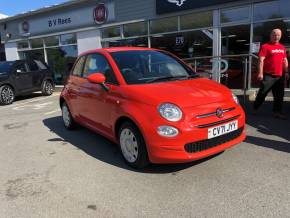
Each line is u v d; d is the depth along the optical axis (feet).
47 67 46.03
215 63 28.73
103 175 14.19
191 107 13.08
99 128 17.46
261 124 20.75
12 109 34.50
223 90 14.92
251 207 10.87
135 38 45.93
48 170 15.24
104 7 48.73
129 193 12.38
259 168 13.93
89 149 17.99
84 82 18.90
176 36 41.06
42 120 27.02
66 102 21.76
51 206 11.76
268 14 32.68
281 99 21.74
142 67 16.61
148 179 13.47
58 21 57.00
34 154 17.79
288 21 31.45
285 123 20.74
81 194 12.55
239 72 27.76
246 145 16.87
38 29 61.77
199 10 37.70
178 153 12.66
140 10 44.09
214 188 12.35
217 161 14.87
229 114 13.80
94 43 51.85
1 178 14.61
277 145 16.72
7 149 19.12
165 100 13.25
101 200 11.99
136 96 14.01
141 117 13.34
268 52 21.21
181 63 18.31
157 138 12.83
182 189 12.42
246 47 34.88
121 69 16.08
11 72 39.45
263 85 21.77
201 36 38.47
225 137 13.70
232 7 35.04
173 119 12.73
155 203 11.53
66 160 16.44
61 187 13.26
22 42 66.54
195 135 12.74
